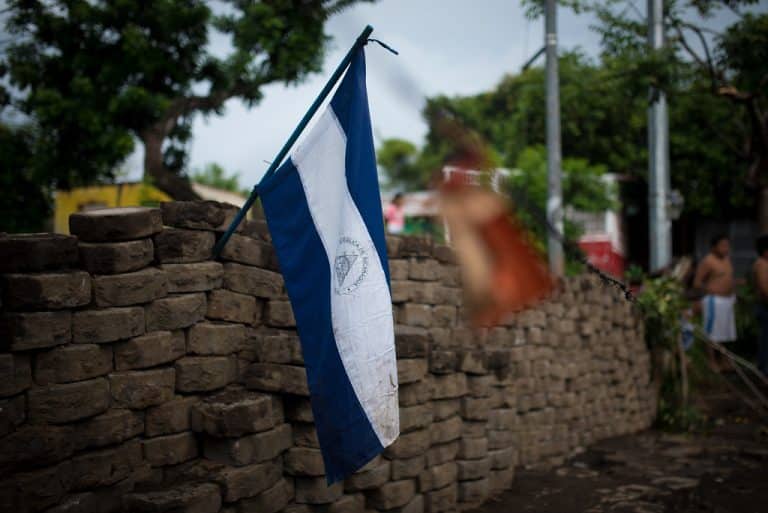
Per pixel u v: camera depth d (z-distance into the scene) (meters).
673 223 22.50
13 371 3.01
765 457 6.66
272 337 3.98
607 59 11.93
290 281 3.44
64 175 11.05
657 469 6.27
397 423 3.45
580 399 7.17
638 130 19.64
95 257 3.40
